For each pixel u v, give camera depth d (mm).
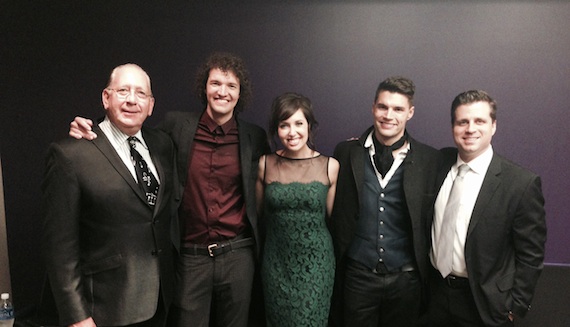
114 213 1820
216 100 2129
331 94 2770
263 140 2371
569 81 2596
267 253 2268
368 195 2189
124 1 2818
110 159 1826
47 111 2945
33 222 3039
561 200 2676
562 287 2641
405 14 2666
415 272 2219
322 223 2236
